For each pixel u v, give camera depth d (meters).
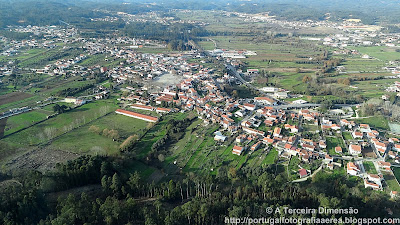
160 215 141.75
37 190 149.62
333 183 177.62
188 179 177.88
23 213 136.75
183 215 141.62
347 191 164.75
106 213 139.38
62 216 131.50
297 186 169.38
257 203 151.88
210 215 147.12
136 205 152.12
